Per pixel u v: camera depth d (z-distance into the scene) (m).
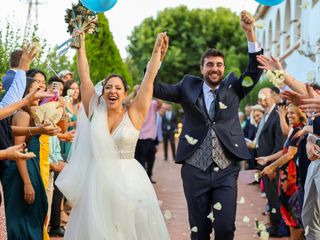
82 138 5.27
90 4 5.31
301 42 14.91
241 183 13.48
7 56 9.60
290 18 21.25
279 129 8.28
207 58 6.00
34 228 5.81
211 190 5.86
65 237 5.13
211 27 45.41
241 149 5.90
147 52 45.97
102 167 5.02
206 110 5.93
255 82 5.92
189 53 45.75
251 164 12.85
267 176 7.98
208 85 6.04
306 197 6.01
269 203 8.02
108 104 5.25
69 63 14.39
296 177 7.12
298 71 18.03
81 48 5.61
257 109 11.46
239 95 6.06
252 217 9.40
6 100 5.38
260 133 8.51
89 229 4.89
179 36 46.06
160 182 14.17
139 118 5.29
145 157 13.45
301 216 6.30
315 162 5.92
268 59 5.51
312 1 14.30
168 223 8.88
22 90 5.49
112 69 19.41
